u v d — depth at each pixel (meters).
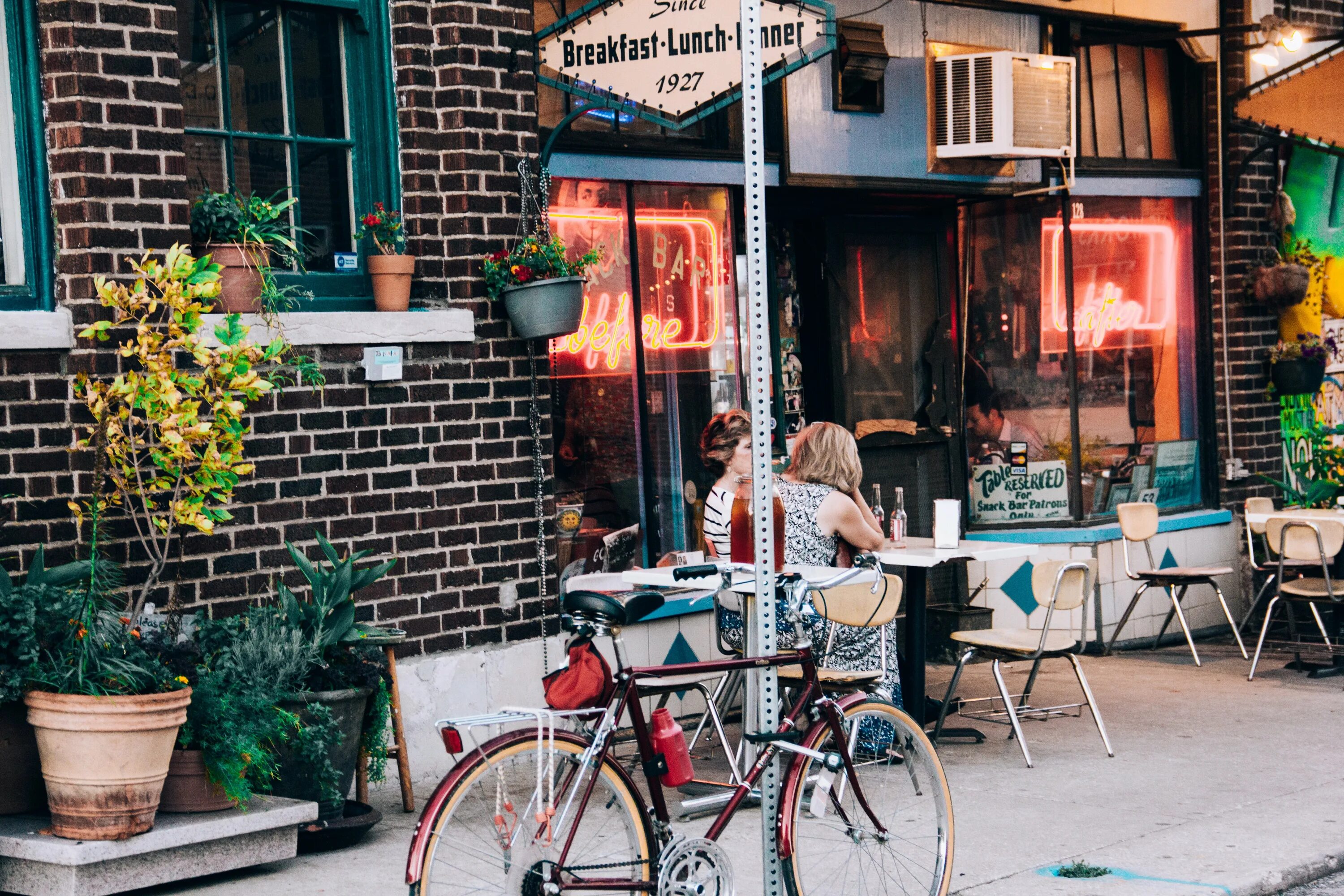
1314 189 11.70
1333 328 11.88
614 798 4.37
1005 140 9.30
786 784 4.64
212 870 5.14
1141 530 10.22
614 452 8.12
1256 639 10.92
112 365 5.81
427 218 7.02
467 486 7.04
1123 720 8.16
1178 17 10.83
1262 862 5.56
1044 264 10.28
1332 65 10.65
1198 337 11.24
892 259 9.91
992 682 9.34
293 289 6.51
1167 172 10.89
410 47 6.96
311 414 6.50
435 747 6.85
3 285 5.76
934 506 7.51
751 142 4.50
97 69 5.79
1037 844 5.80
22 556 5.63
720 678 7.60
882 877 4.93
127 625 5.36
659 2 7.03
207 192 6.29
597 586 6.35
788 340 9.32
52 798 4.91
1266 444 11.45
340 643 5.93
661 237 8.41
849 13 9.00
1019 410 10.34
